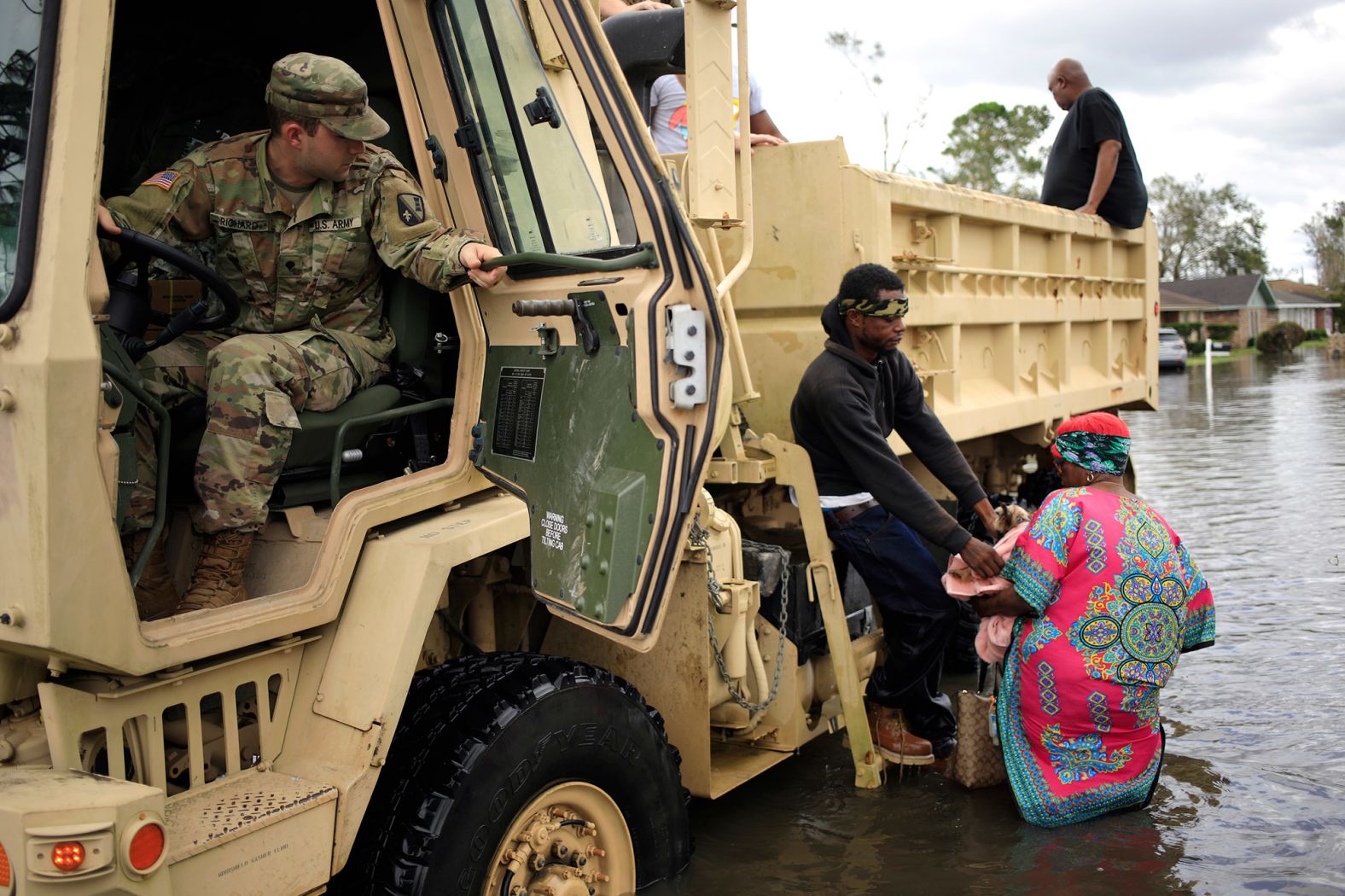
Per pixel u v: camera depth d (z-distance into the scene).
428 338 3.29
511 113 2.98
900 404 4.57
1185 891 3.52
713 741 4.29
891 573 4.28
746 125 3.47
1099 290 7.02
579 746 3.02
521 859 2.90
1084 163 7.29
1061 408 6.45
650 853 3.30
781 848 3.86
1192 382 32.78
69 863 2.00
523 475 2.96
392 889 2.70
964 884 3.58
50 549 2.12
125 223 2.76
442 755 2.79
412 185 3.04
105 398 2.27
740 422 4.32
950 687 5.75
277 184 2.96
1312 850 3.77
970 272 5.37
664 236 2.58
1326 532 8.80
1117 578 3.89
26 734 2.38
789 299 4.75
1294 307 85.25
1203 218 96.56
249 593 2.89
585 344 2.75
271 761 2.65
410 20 3.05
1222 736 4.78
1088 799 3.98
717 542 3.85
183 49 3.61
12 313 2.13
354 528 2.77
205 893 2.28
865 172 4.57
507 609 3.72
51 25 2.17
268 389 2.79
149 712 2.40
